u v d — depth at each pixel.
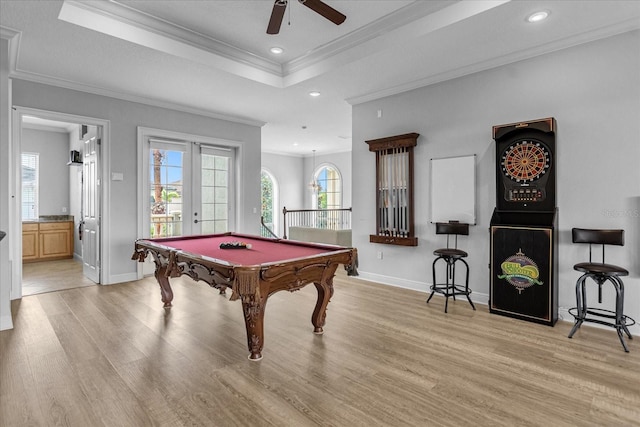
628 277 2.96
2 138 2.99
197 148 5.61
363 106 4.94
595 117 3.08
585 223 3.14
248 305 2.41
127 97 4.71
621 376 2.23
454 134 4.00
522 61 3.48
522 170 3.36
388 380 2.18
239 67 3.99
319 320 2.95
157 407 1.88
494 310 3.46
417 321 3.26
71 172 6.76
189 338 2.82
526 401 1.96
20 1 2.57
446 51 3.43
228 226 6.05
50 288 4.40
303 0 2.37
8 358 2.44
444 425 1.75
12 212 3.89
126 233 4.77
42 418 1.78
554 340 2.81
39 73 3.96
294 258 2.63
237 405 1.91
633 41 2.90
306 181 11.37
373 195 4.86
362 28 3.38
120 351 2.57
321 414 1.83
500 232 3.40
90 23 2.94
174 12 3.10
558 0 2.59
